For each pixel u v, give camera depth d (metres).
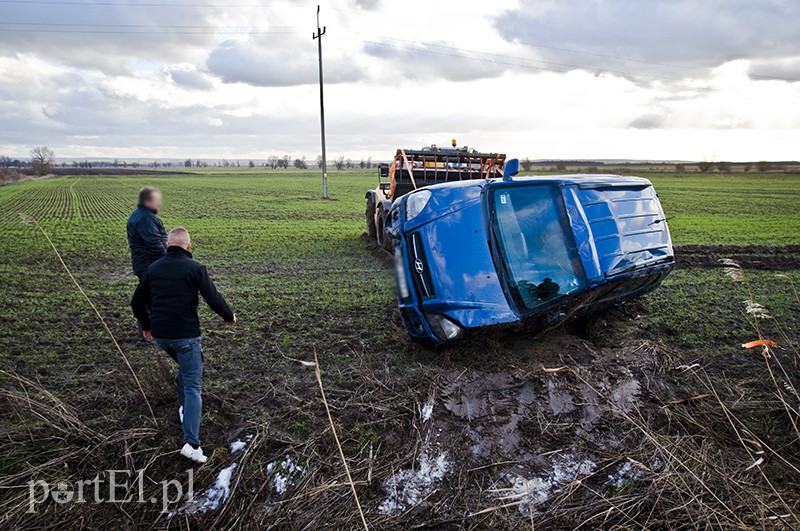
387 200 10.49
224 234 14.45
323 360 5.33
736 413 4.43
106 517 3.27
